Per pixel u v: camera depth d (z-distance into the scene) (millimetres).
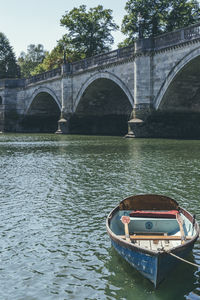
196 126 46625
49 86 72375
